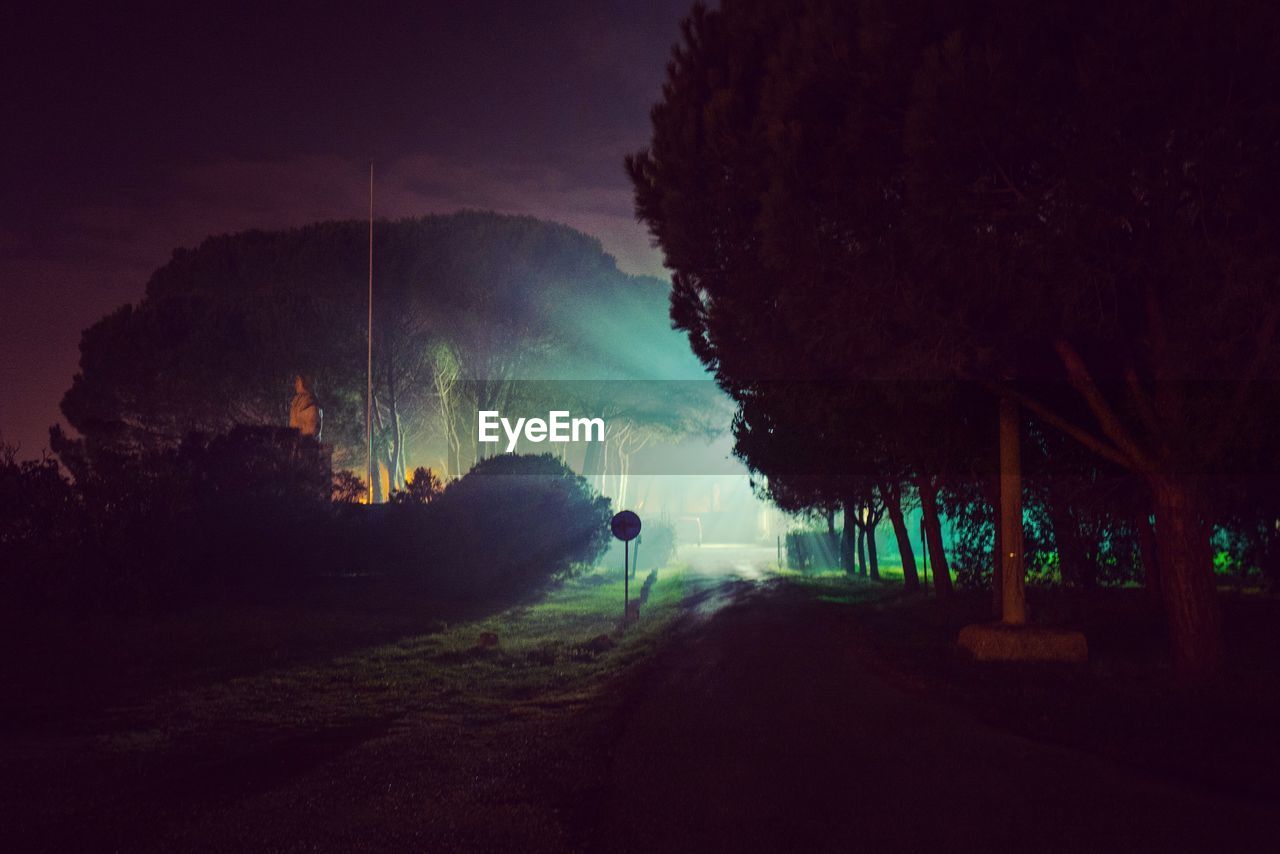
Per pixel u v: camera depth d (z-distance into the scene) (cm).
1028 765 793
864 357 1261
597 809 693
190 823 677
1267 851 579
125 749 944
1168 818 643
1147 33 988
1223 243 1066
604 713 1073
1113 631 1766
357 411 5191
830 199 1211
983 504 2164
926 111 1045
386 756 891
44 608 2089
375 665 1523
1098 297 1111
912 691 1175
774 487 3247
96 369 4878
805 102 1210
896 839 607
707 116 1378
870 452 2184
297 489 2800
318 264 5266
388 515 2989
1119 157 1016
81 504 2144
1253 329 1106
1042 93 1039
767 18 1421
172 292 5334
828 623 2027
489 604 2584
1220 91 1001
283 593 2536
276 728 1060
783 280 1270
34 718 1103
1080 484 1706
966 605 2300
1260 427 1262
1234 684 1165
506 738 973
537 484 2944
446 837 632
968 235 1102
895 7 1106
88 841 636
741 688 1204
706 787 737
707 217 1480
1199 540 1253
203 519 2469
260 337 4991
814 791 721
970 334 1193
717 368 2055
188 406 4875
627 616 2167
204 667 1475
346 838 634
